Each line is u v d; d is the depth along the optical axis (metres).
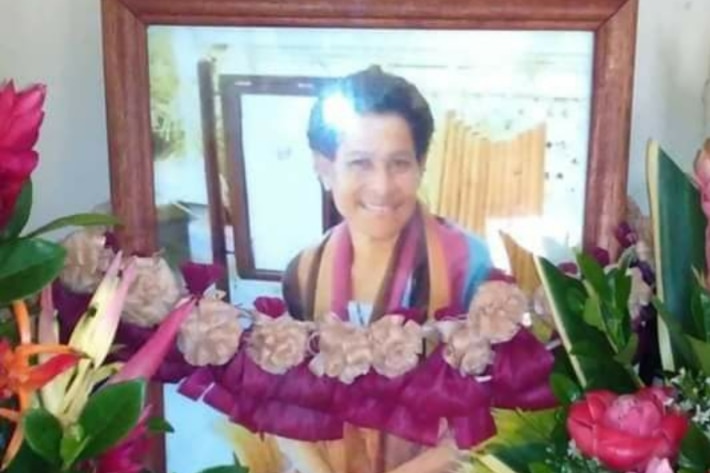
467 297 0.74
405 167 0.73
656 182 0.69
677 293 0.68
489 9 0.69
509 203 0.73
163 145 0.73
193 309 0.71
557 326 0.69
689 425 0.63
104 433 0.58
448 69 0.71
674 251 0.69
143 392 0.59
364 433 0.74
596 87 0.70
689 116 0.80
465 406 0.72
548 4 0.69
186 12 0.71
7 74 0.82
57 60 0.82
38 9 0.81
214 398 0.74
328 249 0.74
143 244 0.74
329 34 0.71
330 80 0.72
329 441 0.75
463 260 0.73
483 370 0.71
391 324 0.71
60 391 0.60
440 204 0.73
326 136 0.73
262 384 0.73
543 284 0.69
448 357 0.71
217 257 0.75
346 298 0.74
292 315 0.75
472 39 0.71
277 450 0.76
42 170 0.83
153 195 0.74
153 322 0.71
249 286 0.75
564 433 0.69
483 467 0.73
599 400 0.62
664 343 0.69
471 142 0.72
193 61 0.72
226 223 0.74
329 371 0.71
